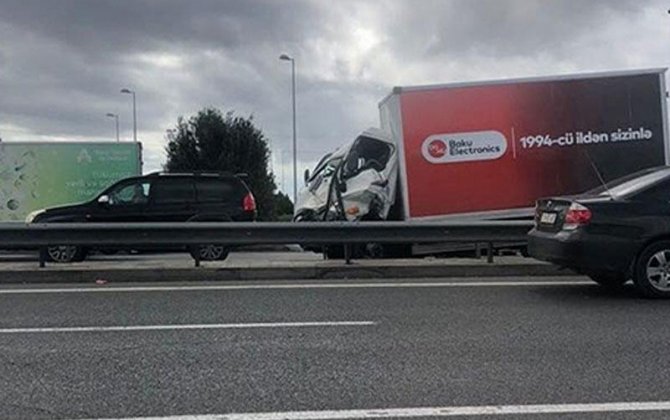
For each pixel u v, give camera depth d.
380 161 13.30
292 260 11.91
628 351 5.99
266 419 4.45
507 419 4.43
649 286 8.23
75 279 9.97
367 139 13.62
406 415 4.51
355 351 6.03
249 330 6.80
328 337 6.52
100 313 7.62
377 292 8.90
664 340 6.36
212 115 42.06
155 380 5.25
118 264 10.60
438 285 9.45
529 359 5.75
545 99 12.70
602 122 12.70
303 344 6.27
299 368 5.54
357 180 13.59
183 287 9.36
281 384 5.14
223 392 4.97
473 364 5.62
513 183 12.70
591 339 6.39
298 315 7.48
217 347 6.18
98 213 14.18
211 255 13.12
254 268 10.15
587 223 8.13
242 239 10.46
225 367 5.57
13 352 6.03
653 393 4.90
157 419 4.45
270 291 8.99
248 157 41.34
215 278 10.10
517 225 10.59
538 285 9.44
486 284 9.53
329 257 12.98
